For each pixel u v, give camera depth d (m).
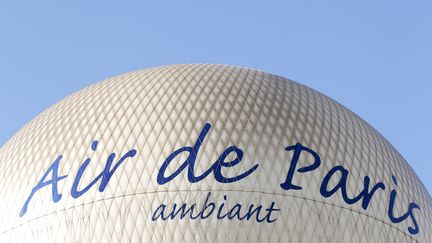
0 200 58.25
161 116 57.47
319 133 58.38
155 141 55.97
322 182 55.56
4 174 59.62
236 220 53.28
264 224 53.44
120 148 56.19
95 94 61.88
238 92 59.84
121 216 53.84
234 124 56.84
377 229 56.09
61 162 57.25
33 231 55.69
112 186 54.75
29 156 59.34
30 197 56.94
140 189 54.28
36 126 62.12
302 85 64.75
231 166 54.75
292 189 54.66
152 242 53.03
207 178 54.25
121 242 53.41
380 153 60.41
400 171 60.66
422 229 59.34
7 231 56.72
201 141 55.69
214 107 58.03
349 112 63.41
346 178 56.53
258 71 64.38
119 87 61.59
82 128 58.69
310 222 54.12
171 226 53.12
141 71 64.12
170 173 54.50
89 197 54.91
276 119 58.06
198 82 60.56
